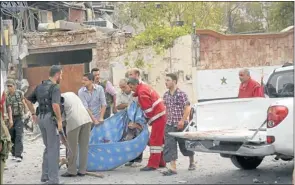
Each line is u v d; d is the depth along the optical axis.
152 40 24.83
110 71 24.92
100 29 26.09
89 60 26.92
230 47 25.20
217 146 7.59
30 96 7.88
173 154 8.38
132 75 8.81
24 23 26.09
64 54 27.20
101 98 9.39
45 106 7.57
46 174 7.89
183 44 24.88
